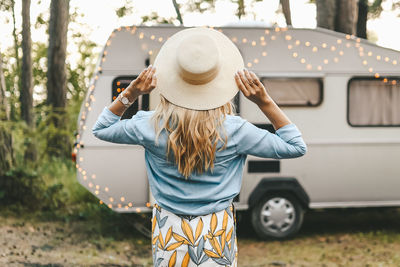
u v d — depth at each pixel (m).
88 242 6.10
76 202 8.06
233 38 6.21
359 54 6.40
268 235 6.34
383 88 6.45
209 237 1.84
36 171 8.09
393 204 6.49
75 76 18.28
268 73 6.25
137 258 5.59
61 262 5.12
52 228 6.64
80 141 5.98
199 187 1.85
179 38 1.94
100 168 6.00
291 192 6.38
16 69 15.32
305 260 5.63
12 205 7.32
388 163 6.46
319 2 7.66
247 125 1.87
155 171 1.90
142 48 6.05
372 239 6.61
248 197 6.24
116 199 6.04
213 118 1.82
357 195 6.42
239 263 5.52
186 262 1.84
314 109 6.33
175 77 1.86
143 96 5.49
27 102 11.40
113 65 6.01
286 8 8.24
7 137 7.52
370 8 12.82
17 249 5.50
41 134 10.19
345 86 6.38
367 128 6.43
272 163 6.25
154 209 1.94
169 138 1.80
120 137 1.92
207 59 1.79
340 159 6.38
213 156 1.81
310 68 6.31
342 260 5.64
